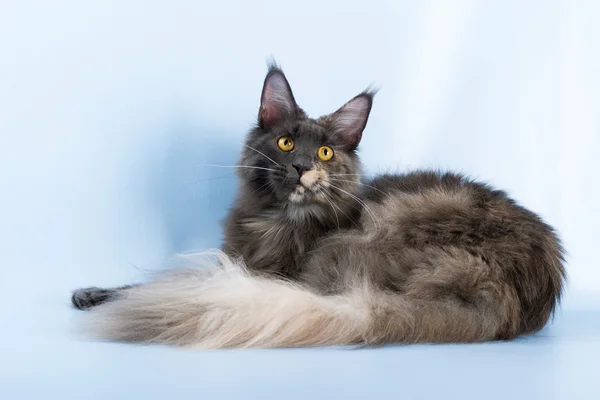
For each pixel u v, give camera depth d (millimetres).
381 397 2115
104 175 4504
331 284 3287
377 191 3820
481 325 3066
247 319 2752
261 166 3641
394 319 2912
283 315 2785
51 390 2129
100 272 4520
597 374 2500
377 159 4906
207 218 4758
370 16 4836
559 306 4125
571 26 4852
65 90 4383
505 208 3471
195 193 4715
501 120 4883
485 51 4836
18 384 2199
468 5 4832
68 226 4453
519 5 4832
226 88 4723
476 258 3172
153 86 4570
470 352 2830
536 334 3426
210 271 3131
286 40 4797
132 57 4508
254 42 4746
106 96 4473
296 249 3658
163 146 4621
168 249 4672
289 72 4820
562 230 4895
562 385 2324
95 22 4410
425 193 3596
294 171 3506
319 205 3637
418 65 4852
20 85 4305
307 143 3602
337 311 2869
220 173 4746
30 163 4359
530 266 3256
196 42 4637
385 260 3268
